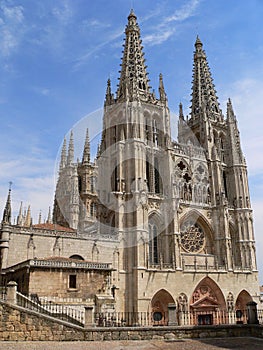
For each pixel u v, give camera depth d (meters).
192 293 75.56
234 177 94.94
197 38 111.75
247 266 86.81
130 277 70.44
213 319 76.19
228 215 88.25
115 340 32.00
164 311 71.56
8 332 29.86
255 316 35.94
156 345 29.42
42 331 30.70
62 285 49.78
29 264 48.66
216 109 104.56
